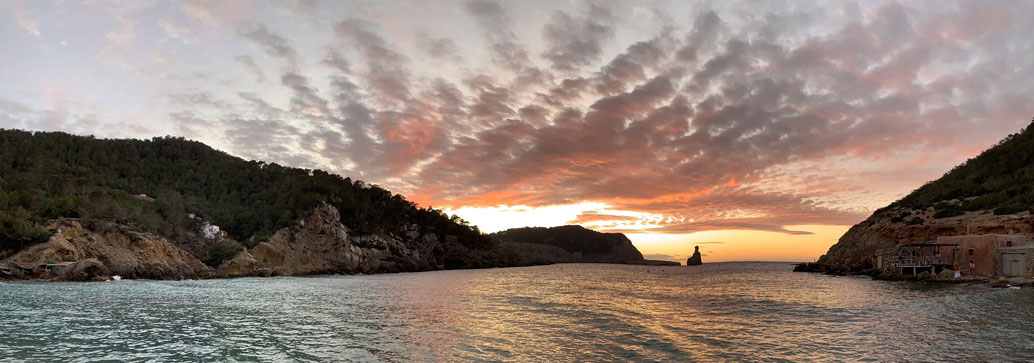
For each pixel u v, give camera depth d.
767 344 27.31
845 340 28.05
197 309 41.25
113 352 24.20
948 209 94.56
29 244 73.38
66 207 84.94
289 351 25.06
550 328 33.25
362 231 158.88
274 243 121.19
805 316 39.09
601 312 42.75
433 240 194.38
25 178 100.62
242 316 37.62
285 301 49.81
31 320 33.09
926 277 77.44
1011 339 27.25
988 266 72.06
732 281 94.62
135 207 103.25
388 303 49.50
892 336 28.88
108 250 79.69
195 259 95.81
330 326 33.25
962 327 31.48
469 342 27.83
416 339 28.61
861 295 56.31
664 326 34.38
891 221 105.38
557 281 100.06
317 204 141.25
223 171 160.12
